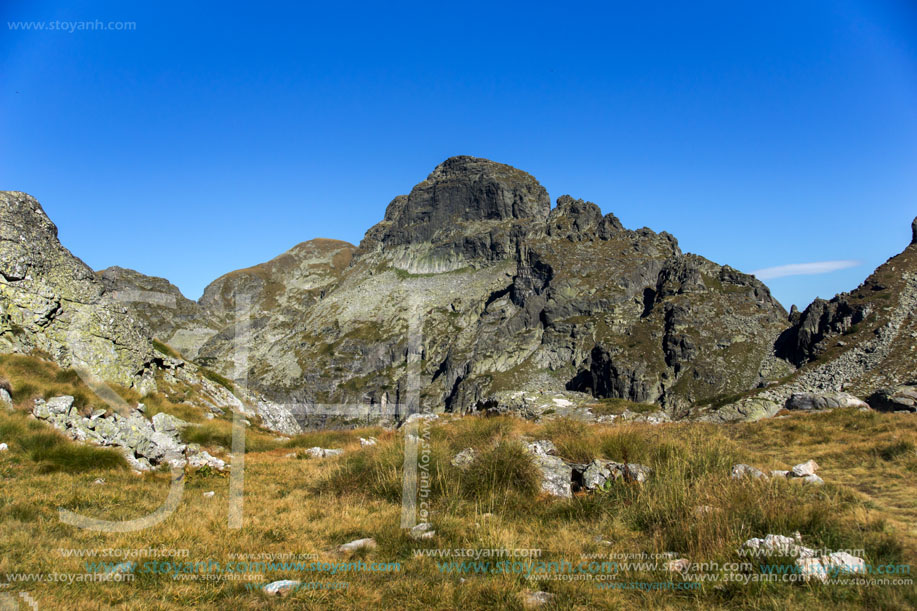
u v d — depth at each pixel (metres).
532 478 12.02
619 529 9.84
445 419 21.36
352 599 7.29
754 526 8.83
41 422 14.48
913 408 25.66
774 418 21.69
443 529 9.78
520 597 7.16
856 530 8.69
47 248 21.78
